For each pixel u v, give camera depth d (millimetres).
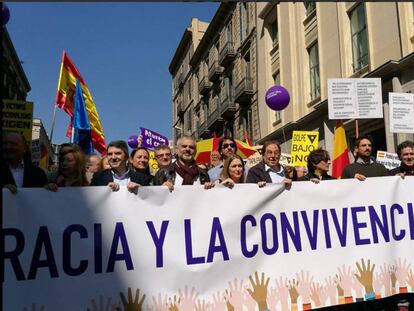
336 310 3945
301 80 17344
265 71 20969
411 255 3996
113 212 3189
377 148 13484
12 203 2959
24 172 3666
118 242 3170
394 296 4145
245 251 3477
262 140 20828
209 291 3336
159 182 4238
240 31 25688
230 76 28203
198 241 3359
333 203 3811
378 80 7016
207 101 34125
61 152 3600
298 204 3703
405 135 11102
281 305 3508
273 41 20781
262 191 3594
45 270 2979
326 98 15305
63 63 8109
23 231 2961
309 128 16453
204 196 3432
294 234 3639
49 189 3055
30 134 6906
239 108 25750
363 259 3809
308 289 3600
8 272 2893
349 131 14531
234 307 3383
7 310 2857
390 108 7184
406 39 11531
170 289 3242
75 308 3012
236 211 3500
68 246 3051
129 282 3152
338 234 3773
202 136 35219
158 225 3281
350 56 14305
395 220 3992
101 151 8266
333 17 15141
